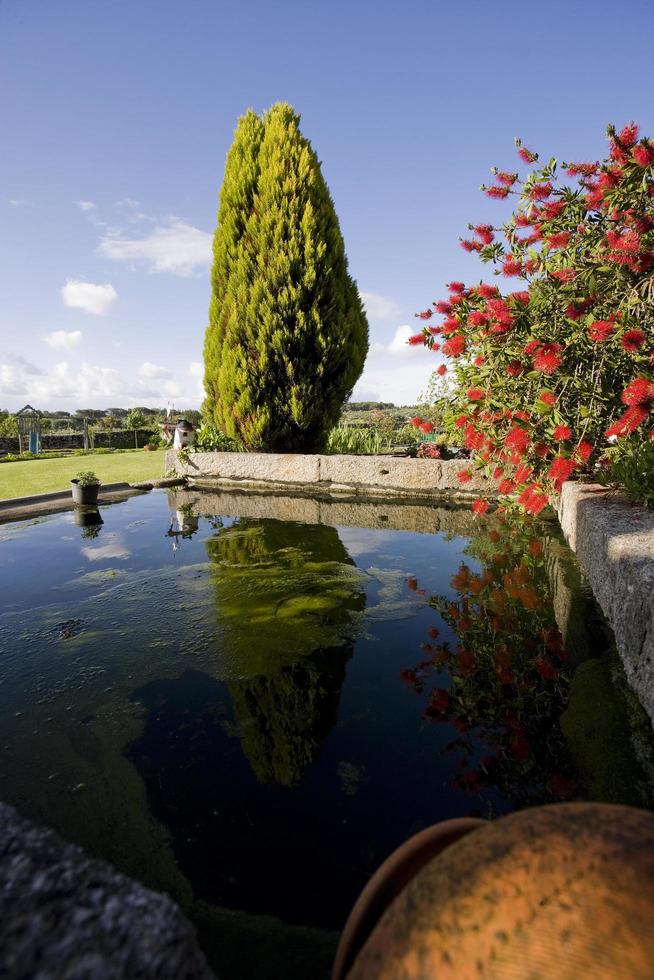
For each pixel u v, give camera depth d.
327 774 1.63
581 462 3.75
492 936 0.55
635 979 0.49
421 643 2.62
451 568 3.91
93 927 0.54
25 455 16.91
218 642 2.65
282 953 1.07
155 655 2.50
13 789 1.57
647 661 1.77
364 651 2.53
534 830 0.65
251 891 1.22
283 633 2.75
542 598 3.19
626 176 3.54
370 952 0.63
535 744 1.76
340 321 8.28
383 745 1.78
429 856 0.79
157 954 0.53
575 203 4.00
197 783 1.59
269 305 7.82
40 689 2.19
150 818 1.45
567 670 2.28
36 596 3.36
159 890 1.22
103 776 1.63
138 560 4.21
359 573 3.82
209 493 7.71
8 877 0.59
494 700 2.06
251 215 8.11
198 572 3.87
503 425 4.82
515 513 5.91
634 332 3.12
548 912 0.55
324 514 6.17
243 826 1.42
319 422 8.60
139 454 15.03
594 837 0.62
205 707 2.04
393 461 7.34
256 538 4.97
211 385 8.85
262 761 1.70
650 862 0.58
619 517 2.83
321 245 7.86
